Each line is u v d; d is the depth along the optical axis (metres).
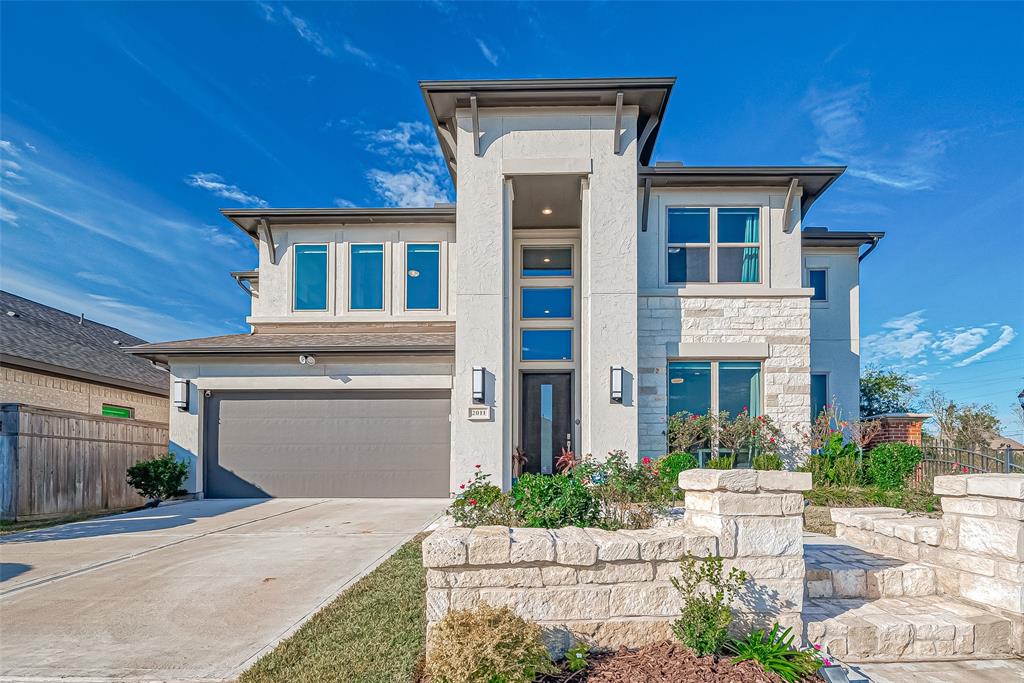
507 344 11.32
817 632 4.66
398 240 15.34
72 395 16.05
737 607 4.40
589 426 11.04
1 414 10.75
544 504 5.53
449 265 15.21
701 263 12.91
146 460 13.93
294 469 13.54
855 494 9.89
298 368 13.60
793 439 12.22
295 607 5.61
